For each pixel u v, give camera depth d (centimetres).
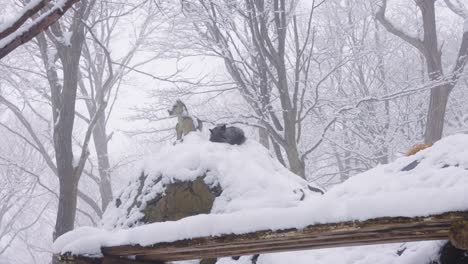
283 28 1130
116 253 366
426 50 1390
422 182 307
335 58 1579
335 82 1947
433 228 259
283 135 1188
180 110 736
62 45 1112
